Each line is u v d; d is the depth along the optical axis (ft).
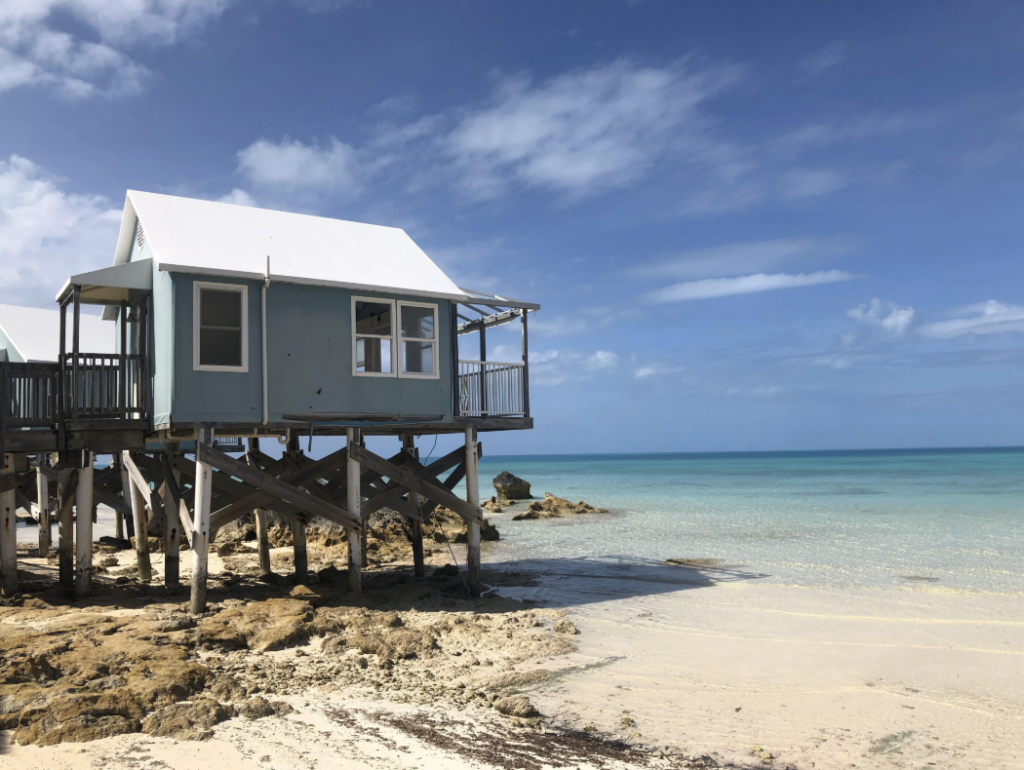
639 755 24.75
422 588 50.42
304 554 52.47
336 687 29.78
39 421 42.09
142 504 53.83
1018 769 24.27
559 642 38.06
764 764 24.38
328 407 45.19
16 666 27.20
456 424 50.44
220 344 42.27
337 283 45.01
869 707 29.78
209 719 25.21
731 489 166.71
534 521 104.01
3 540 43.37
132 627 35.14
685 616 44.96
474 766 23.02
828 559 66.95
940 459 398.42
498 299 50.90
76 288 42.45
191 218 48.47
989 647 38.58
